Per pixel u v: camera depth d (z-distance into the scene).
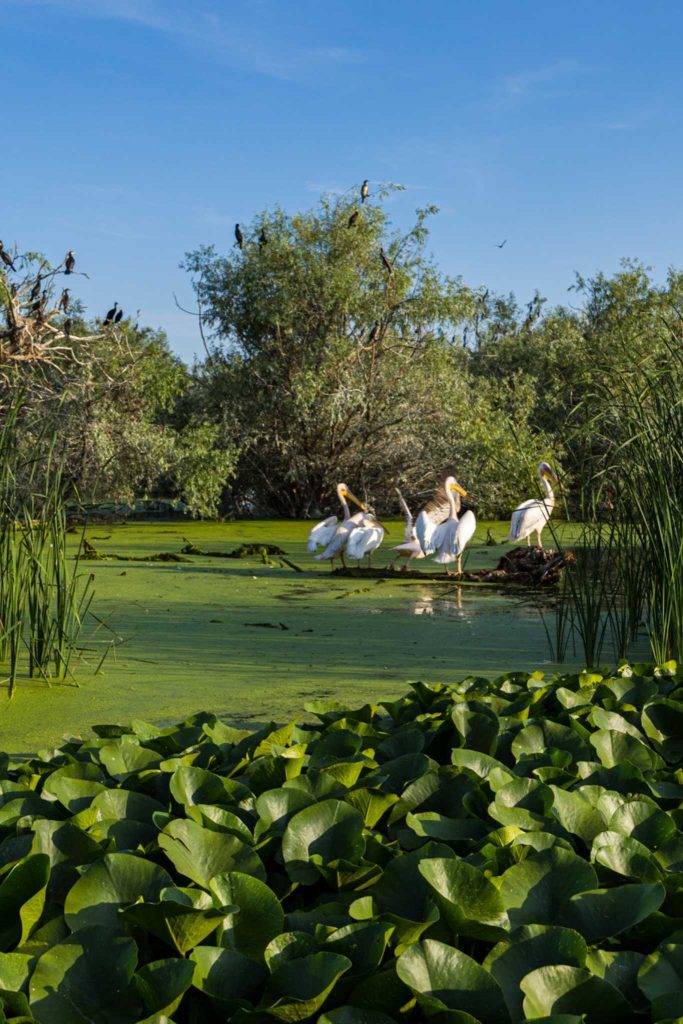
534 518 10.52
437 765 2.54
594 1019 1.57
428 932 1.81
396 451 19.44
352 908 1.79
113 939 1.67
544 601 8.73
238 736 3.03
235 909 1.73
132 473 17.59
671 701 3.07
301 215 19.27
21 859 1.88
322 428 18.89
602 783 2.50
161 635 6.82
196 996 1.66
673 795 2.46
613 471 5.77
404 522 18.39
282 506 20.94
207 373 20.42
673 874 1.92
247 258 19.11
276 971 1.62
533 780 2.37
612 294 22.83
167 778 2.46
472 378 21.62
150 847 2.05
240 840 2.07
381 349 19.06
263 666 5.75
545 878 1.91
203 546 13.62
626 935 1.80
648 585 5.75
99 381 17.38
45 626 5.61
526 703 3.24
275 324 18.66
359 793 2.26
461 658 6.04
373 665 5.79
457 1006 1.58
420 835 2.16
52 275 12.55
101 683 5.32
